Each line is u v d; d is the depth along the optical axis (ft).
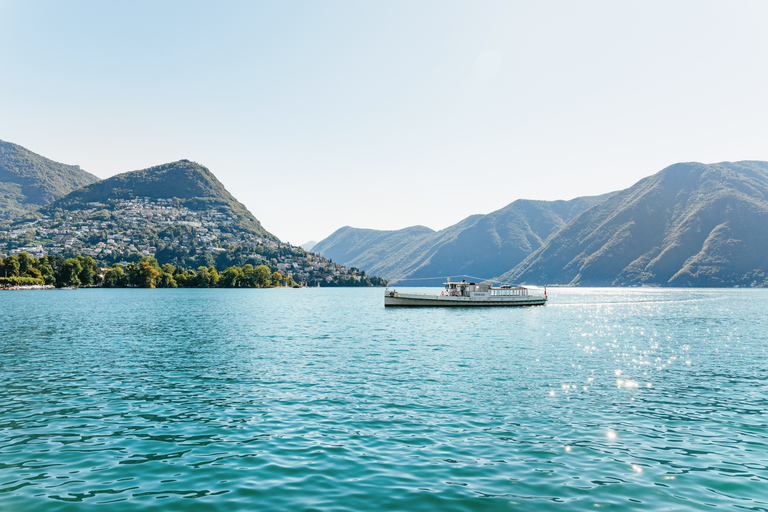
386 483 48.65
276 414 73.92
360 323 242.99
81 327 207.72
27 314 277.23
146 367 114.11
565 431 66.23
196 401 81.87
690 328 224.74
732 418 72.90
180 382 97.19
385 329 211.41
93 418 71.87
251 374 105.60
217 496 45.55
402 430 66.18
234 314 300.40
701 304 485.97
